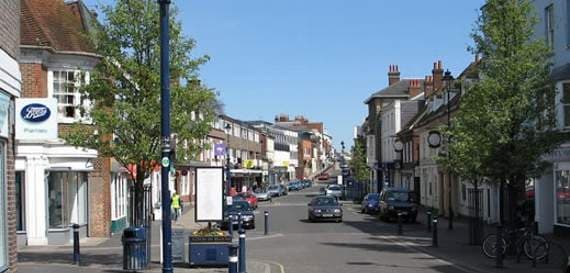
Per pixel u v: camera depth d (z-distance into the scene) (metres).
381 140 79.62
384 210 43.75
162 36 14.44
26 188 28.17
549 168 23.78
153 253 24.59
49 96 28.98
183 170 58.78
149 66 18.91
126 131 18.97
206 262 19.30
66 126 28.81
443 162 26.38
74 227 20.64
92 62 30.05
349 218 48.19
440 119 47.03
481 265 19.95
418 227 38.69
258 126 119.25
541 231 29.56
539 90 21.56
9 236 14.50
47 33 29.19
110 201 32.22
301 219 47.59
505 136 21.34
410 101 70.12
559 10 27.67
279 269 19.48
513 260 21.14
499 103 21.53
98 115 18.81
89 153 29.70
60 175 29.81
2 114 13.79
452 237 31.00
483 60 22.42
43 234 28.25
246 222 37.75
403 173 64.88
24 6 29.25
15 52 15.05
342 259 22.12
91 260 21.48
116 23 18.92
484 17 22.36
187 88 19.11
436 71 60.78
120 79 19.16
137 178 19.56
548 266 19.58
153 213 43.00
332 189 82.56
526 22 22.09
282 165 137.88
